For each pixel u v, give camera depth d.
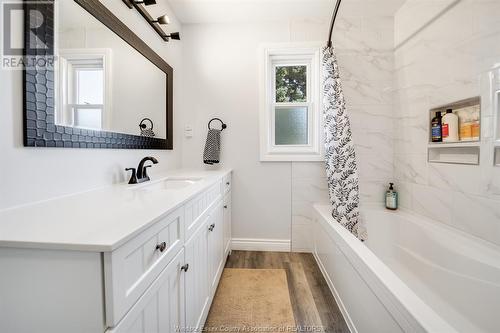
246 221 2.42
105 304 0.53
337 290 1.61
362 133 2.30
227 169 2.37
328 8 2.14
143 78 1.61
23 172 0.81
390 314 0.94
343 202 1.95
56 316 0.54
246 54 2.35
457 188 1.56
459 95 1.50
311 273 1.99
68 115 0.98
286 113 2.45
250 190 2.40
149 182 1.43
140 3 1.50
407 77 2.06
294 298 1.65
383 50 2.25
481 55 1.34
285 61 2.41
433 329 0.74
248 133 2.38
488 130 1.32
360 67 2.27
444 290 1.46
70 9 0.98
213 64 2.38
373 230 2.12
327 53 2.09
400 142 2.17
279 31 2.32
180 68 2.37
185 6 2.11
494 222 1.31
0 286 0.56
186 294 1.02
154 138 1.78
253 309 1.54
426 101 1.83
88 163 1.11
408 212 2.05
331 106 2.05
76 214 0.73
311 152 2.34
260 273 1.99
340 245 1.54
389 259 1.99
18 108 0.79
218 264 1.76
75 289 0.53
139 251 0.64
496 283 1.15
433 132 1.74
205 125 2.41
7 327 0.56
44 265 0.54
